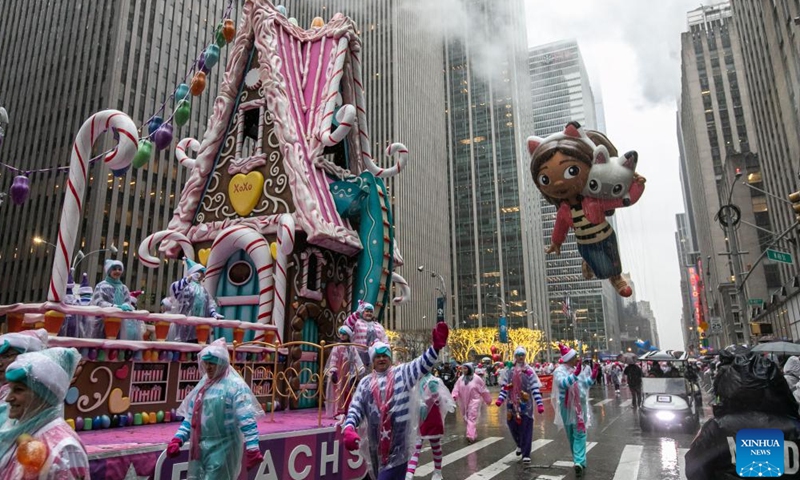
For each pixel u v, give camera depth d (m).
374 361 5.32
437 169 120.44
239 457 4.48
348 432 4.75
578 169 11.85
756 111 55.62
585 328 125.12
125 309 7.10
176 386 7.34
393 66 104.56
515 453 10.99
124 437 5.69
